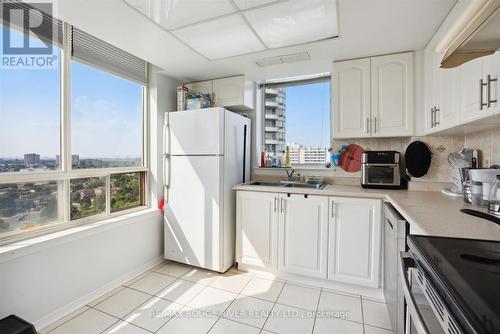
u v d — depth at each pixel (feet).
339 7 4.98
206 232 7.84
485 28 2.06
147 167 8.77
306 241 7.20
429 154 7.09
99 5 4.91
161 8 5.00
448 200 5.42
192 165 7.99
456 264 2.12
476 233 3.04
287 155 9.78
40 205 5.74
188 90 9.11
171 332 5.29
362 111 7.46
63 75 6.15
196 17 5.34
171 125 8.29
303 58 7.52
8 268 4.88
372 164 7.43
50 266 5.56
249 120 9.70
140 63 8.39
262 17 5.34
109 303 6.32
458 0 4.70
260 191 7.75
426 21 5.49
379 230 6.46
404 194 6.30
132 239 7.72
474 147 6.24
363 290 6.75
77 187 6.54
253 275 7.87
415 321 2.49
